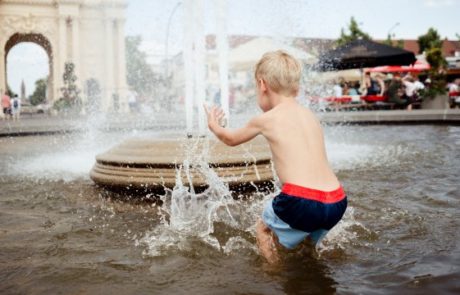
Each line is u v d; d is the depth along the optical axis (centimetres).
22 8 4428
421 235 306
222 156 431
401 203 405
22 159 781
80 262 271
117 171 448
